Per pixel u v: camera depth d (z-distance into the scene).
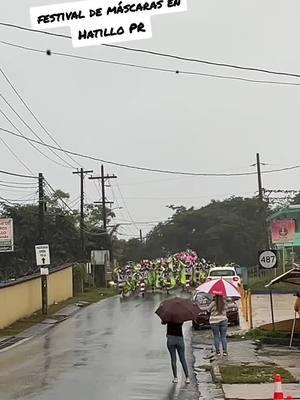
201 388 13.79
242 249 89.38
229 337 22.27
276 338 20.77
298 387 13.22
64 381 14.88
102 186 72.25
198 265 55.25
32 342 23.52
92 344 22.08
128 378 15.16
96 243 70.12
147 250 105.44
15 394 13.37
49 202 63.12
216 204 99.31
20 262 58.25
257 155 63.62
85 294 50.53
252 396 12.41
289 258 61.81
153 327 26.94
